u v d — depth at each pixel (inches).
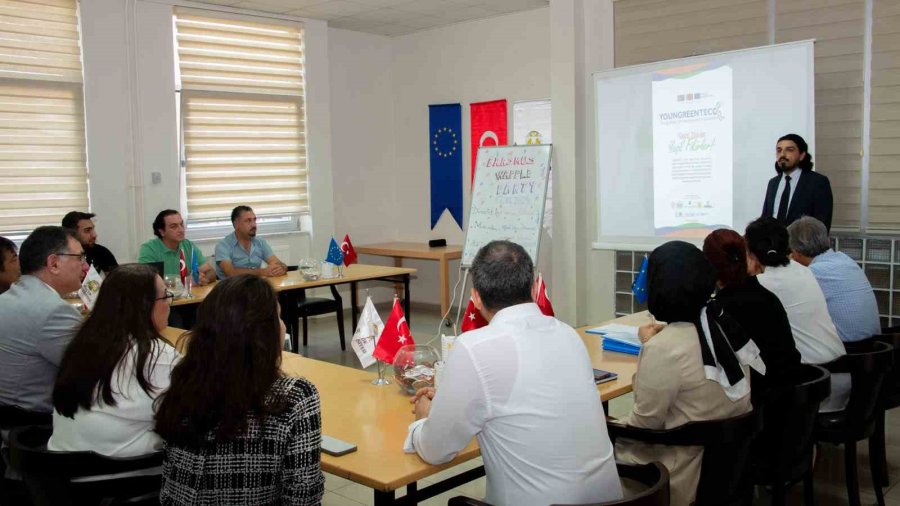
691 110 200.5
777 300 97.2
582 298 244.4
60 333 90.7
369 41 301.4
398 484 64.4
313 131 274.4
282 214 269.0
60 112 213.0
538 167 230.1
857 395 103.6
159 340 72.4
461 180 290.7
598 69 234.7
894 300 183.6
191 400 56.0
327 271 202.7
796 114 182.1
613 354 111.1
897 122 180.1
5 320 90.3
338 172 292.8
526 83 266.4
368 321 103.1
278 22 260.8
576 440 60.8
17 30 203.5
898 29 177.8
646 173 211.5
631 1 225.3
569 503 59.9
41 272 95.3
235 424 55.6
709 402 76.5
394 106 312.5
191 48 239.9
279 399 57.5
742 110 191.2
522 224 228.7
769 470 90.1
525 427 60.5
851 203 189.3
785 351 95.4
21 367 90.3
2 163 203.2
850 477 108.3
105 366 68.6
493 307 66.1
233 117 252.1
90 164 218.7
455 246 290.7
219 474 56.4
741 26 203.5
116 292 70.4
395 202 317.1
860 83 184.9
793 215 173.0
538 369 61.4
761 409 79.6
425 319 277.1
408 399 90.7
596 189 227.9
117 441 69.6
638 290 139.1
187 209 243.0
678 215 205.8
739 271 96.1
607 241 222.2
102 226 222.1
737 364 76.7
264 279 60.0
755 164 189.9
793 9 193.8
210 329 56.8
